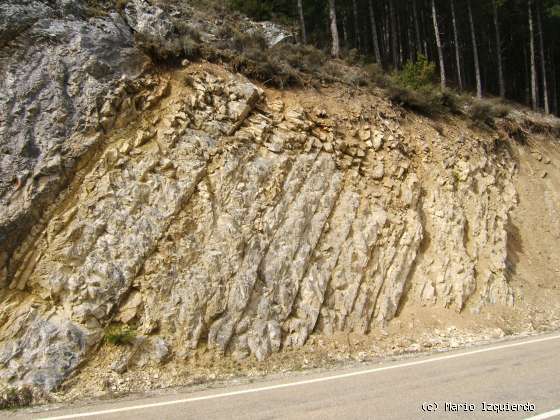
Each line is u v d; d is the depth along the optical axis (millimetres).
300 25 21359
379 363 8820
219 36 14164
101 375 7418
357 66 18703
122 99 10023
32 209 8219
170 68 11453
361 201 12156
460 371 7816
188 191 9781
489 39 30359
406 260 11875
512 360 8555
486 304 12422
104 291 8164
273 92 13164
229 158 10664
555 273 15219
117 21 11023
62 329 7570
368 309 10656
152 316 8305
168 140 10211
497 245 14000
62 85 9359
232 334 8797
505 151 18453
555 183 19047
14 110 8734
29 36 9430
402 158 13883
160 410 6086
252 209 10320
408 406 5984
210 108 11242
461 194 14602
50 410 6293
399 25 27094
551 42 30438
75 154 8961
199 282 8930
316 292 10133
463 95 20422
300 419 5562
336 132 13180
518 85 31234
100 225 8656
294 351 9203
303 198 11188
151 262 8758
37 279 7918
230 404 6270
